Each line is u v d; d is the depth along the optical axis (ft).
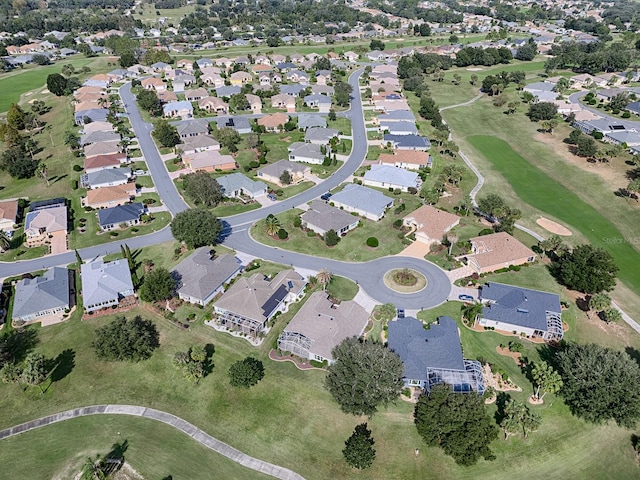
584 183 503.20
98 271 339.36
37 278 337.52
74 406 256.52
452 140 635.66
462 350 286.25
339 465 225.97
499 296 318.86
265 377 268.41
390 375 243.40
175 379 270.26
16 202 446.19
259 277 333.01
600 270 321.73
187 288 326.24
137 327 283.18
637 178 483.92
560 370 266.77
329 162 539.70
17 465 226.79
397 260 371.76
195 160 525.75
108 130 618.03
